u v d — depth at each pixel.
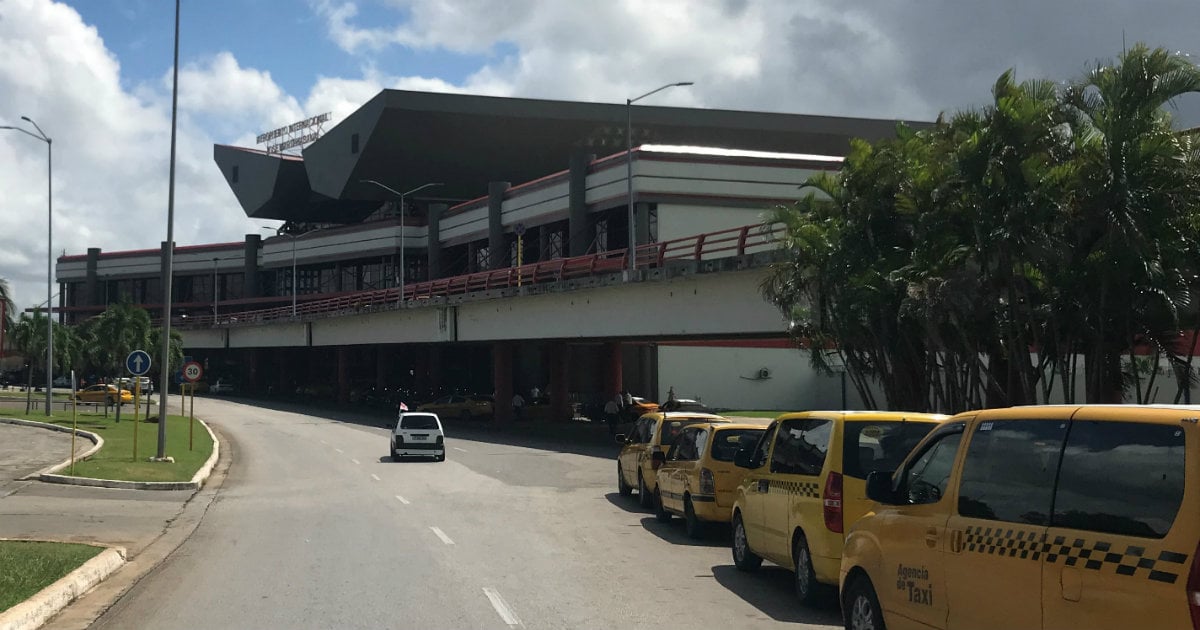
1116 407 5.66
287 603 10.75
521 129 81.44
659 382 66.50
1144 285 16.98
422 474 28.53
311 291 110.56
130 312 52.75
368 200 97.94
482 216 81.62
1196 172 16.64
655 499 18.78
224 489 24.34
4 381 105.62
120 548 13.84
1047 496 5.94
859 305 22.55
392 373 99.88
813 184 24.55
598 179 67.00
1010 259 18.52
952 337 21.17
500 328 53.12
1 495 21.53
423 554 14.30
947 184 19.53
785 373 68.56
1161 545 5.01
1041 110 17.83
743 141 84.12
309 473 28.73
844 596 8.45
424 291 63.28
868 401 24.88
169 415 58.69
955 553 6.64
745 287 34.09
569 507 20.69
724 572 12.93
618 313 41.91
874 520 7.97
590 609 10.51
